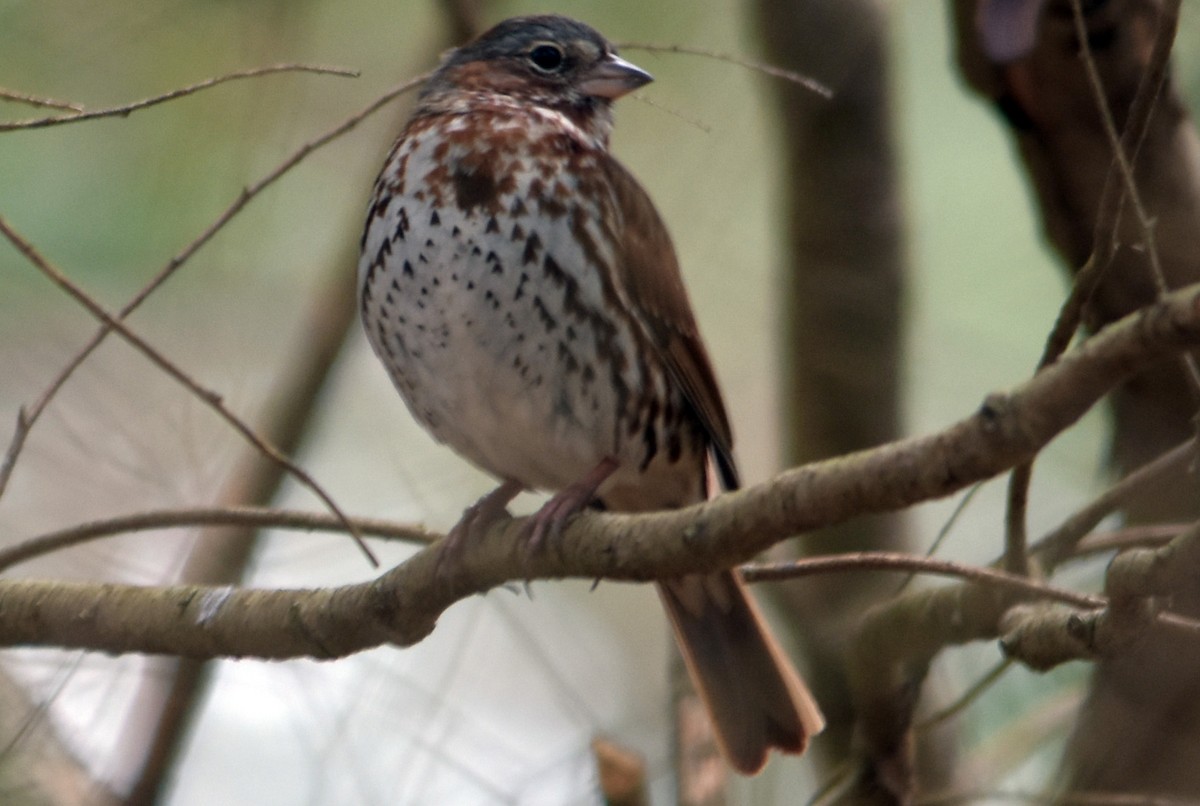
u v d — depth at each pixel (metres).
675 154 12.30
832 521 6.10
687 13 12.25
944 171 12.56
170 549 12.32
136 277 12.45
